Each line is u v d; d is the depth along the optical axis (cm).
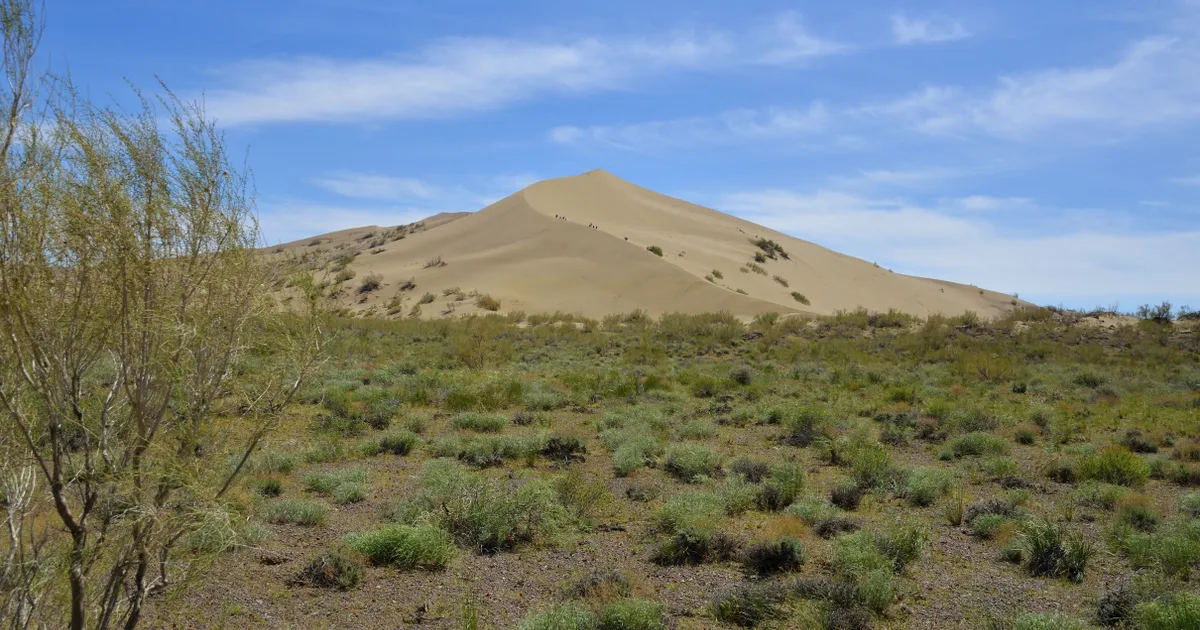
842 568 791
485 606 702
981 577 798
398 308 5928
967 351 3366
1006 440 1538
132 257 413
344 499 1056
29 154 394
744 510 1062
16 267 387
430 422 1689
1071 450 1477
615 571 770
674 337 4072
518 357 3166
